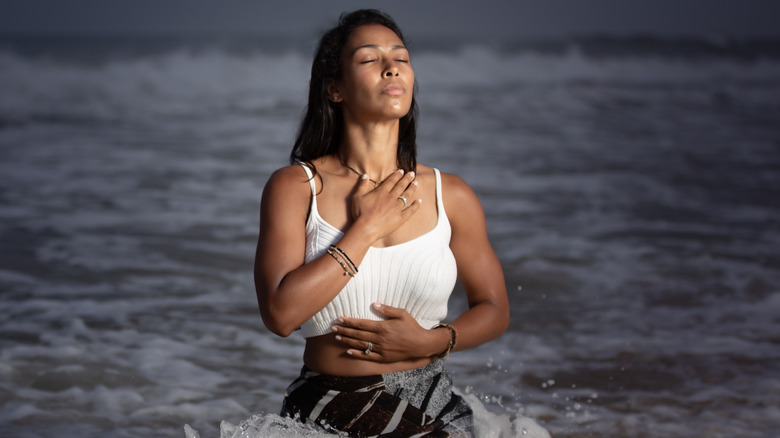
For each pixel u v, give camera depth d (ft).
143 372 12.34
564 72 81.46
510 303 16.21
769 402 11.35
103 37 93.04
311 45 8.18
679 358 13.16
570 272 18.25
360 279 7.21
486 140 39.32
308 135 7.83
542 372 12.61
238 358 13.16
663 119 49.52
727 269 18.62
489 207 24.99
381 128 7.61
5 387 11.50
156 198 26.00
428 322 7.64
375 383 7.34
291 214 7.39
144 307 15.62
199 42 84.64
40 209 24.18
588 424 10.71
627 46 91.86
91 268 18.24
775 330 14.55
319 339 7.54
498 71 79.36
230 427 7.67
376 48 7.41
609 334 14.40
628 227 22.74
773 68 87.61
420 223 7.65
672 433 10.37
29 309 15.33
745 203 26.30
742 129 45.14
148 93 60.39
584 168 32.40
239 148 36.70
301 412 7.47
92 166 31.60
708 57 89.20
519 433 10.12
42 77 63.93
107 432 10.22
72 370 12.25
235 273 18.12
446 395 7.66
